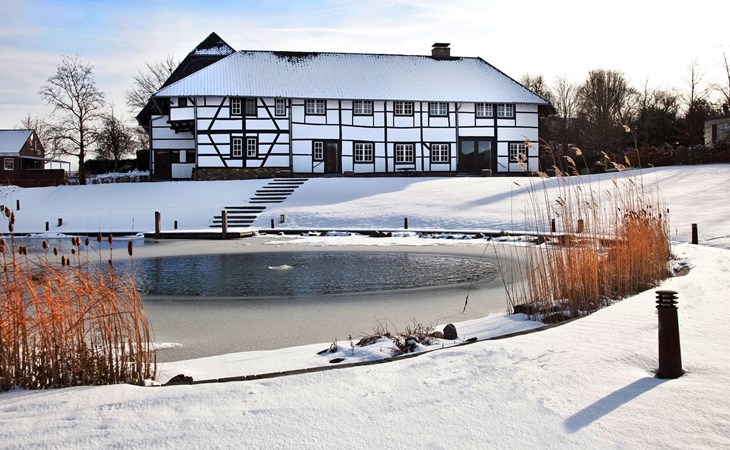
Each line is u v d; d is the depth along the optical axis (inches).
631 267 376.2
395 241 924.0
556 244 360.2
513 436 148.3
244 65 1776.6
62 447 146.3
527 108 1801.2
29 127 3885.3
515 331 285.6
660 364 192.1
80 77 2121.1
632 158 1571.1
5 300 207.2
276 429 154.6
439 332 286.2
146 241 981.2
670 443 142.2
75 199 1523.1
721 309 293.1
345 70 1817.2
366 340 279.0
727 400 168.2
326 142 1708.9
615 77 2581.2
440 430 152.6
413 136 1755.7
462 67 1916.8
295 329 337.4
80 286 223.0
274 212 1225.4
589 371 197.2
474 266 624.7
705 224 808.3
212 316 377.4
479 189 1286.9
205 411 167.9
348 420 159.9
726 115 1894.7
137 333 213.6
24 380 203.2
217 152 1656.0
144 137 3019.2
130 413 167.5
